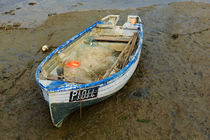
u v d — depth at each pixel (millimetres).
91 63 6305
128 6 13523
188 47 8266
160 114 5195
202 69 6891
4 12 12930
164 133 4688
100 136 4656
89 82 4645
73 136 4672
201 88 6043
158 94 5875
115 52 7020
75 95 4473
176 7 12742
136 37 7066
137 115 5184
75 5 14070
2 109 5480
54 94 4172
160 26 10250
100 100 5270
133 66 5910
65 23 11086
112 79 4906
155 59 7570
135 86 6227
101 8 13312
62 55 5984
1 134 4766
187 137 4582
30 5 14289
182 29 9836
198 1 13797
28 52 8336
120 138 4598
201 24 10258
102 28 7957
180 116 5121
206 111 5242
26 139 4645
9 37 9609
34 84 6430
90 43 7293
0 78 6723
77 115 5238
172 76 6621
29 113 5359
